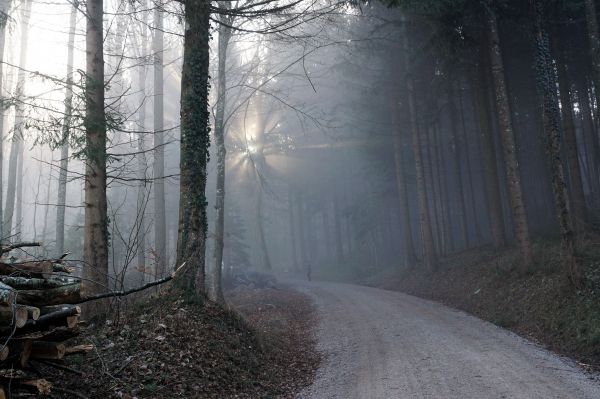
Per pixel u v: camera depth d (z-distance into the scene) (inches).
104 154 361.7
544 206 1104.8
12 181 871.1
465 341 427.8
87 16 391.2
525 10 663.1
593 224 712.4
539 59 530.0
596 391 264.2
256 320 608.1
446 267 970.1
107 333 292.4
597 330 360.2
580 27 737.6
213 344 326.6
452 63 781.9
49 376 223.6
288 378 359.6
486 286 679.7
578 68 842.2
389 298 859.4
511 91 956.0
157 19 813.2
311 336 545.6
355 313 686.5
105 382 234.5
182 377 271.0
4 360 171.2
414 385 302.4
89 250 359.6
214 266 652.1
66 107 367.2
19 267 199.6
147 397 237.1
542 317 463.5
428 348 409.7
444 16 669.3
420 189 1053.2
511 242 892.0
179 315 332.5
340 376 351.9
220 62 701.3
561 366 324.8
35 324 179.0
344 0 450.3
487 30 672.4
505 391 273.0
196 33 390.3
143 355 275.1
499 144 1019.9
